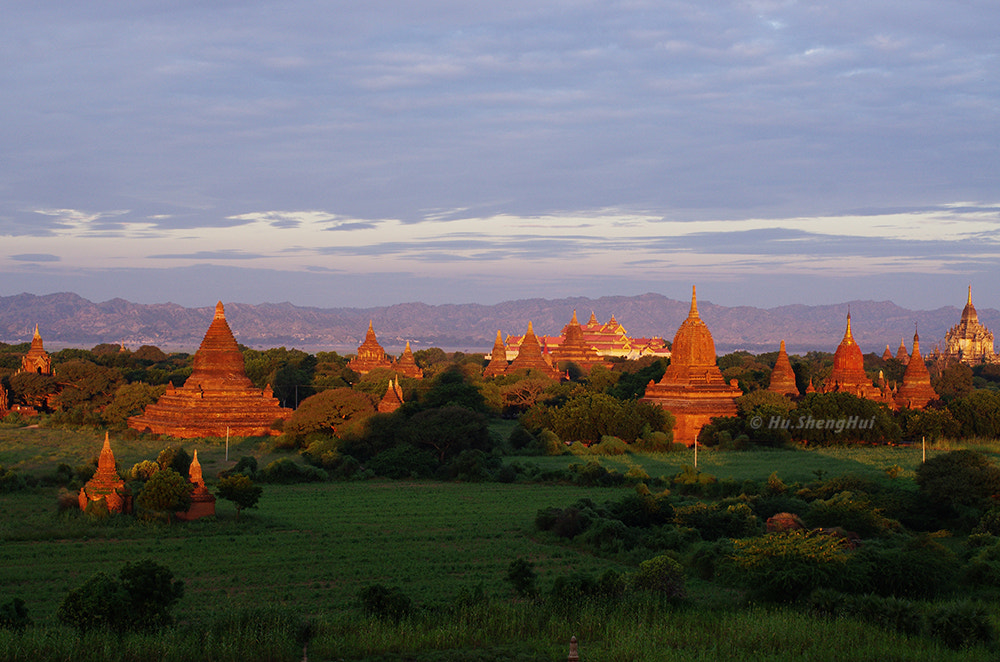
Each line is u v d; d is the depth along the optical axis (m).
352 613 45.81
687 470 87.38
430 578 54.66
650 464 104.62
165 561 57.44
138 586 43.47
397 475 96.44
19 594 49.41
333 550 61.19
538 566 58.28
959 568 54.56
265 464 102.44
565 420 119.44
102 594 42.56
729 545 57.50
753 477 92.56
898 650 41.47
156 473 69.62
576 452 113.38
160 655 38.94
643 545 63.41
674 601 48.91
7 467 94.19
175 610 46.78
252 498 70.69
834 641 42.19
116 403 137.38
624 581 49.72
